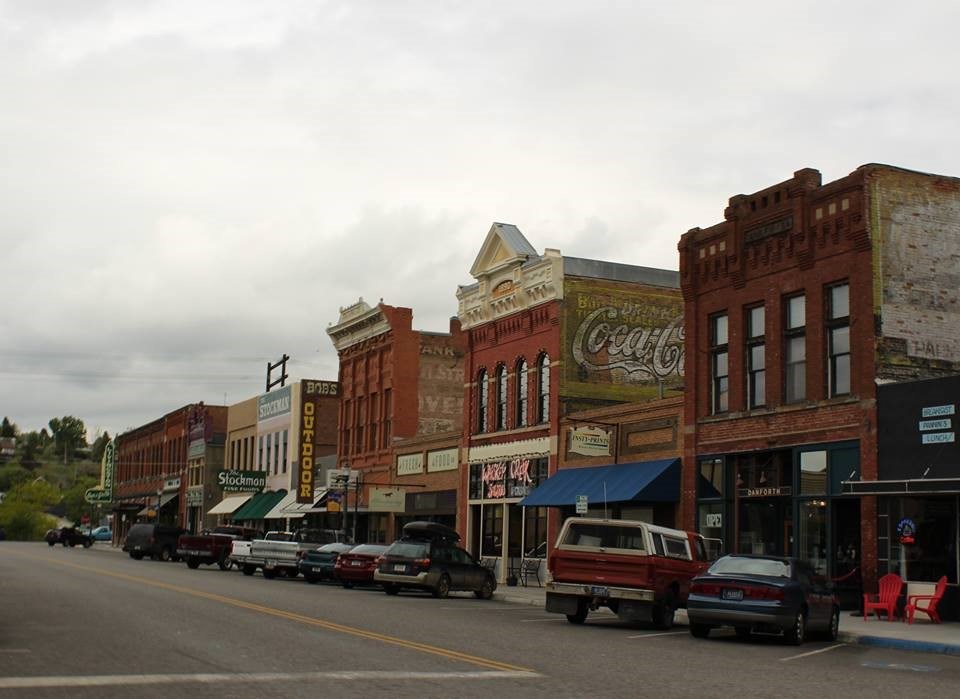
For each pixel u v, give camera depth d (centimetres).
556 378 4175
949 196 3005
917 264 2917
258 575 4581
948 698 1321
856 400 2841
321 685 1210
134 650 1498
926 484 2467
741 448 3228
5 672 1265
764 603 2011
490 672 1384
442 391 5650
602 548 2330
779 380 3127
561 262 4244
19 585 3014
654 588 2281
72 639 1630
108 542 11619
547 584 2359
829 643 2131
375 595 3272
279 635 1752
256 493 7269
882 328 2831
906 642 2055
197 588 3052
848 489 2656
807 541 2972
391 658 1494
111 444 11744
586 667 1487
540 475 4241
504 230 4638
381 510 5153
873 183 2900
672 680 1381
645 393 4291
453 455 4931
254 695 1127
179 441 9319
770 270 3203
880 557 2708
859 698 1284
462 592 3809
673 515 3481
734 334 3322
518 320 4500
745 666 1600
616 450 3812
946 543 2562
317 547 4109
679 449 3497
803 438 3002
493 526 4575
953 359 2914
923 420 2642
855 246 2898
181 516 8994
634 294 4344
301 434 6306
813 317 3025
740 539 3228
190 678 1239
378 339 5825
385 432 5662
